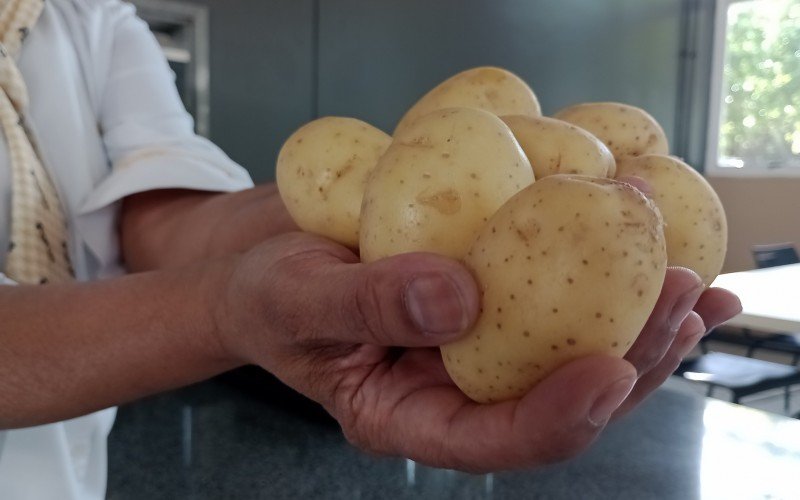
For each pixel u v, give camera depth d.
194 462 0.43
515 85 0.30
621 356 0.19
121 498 0.38
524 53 2.00
